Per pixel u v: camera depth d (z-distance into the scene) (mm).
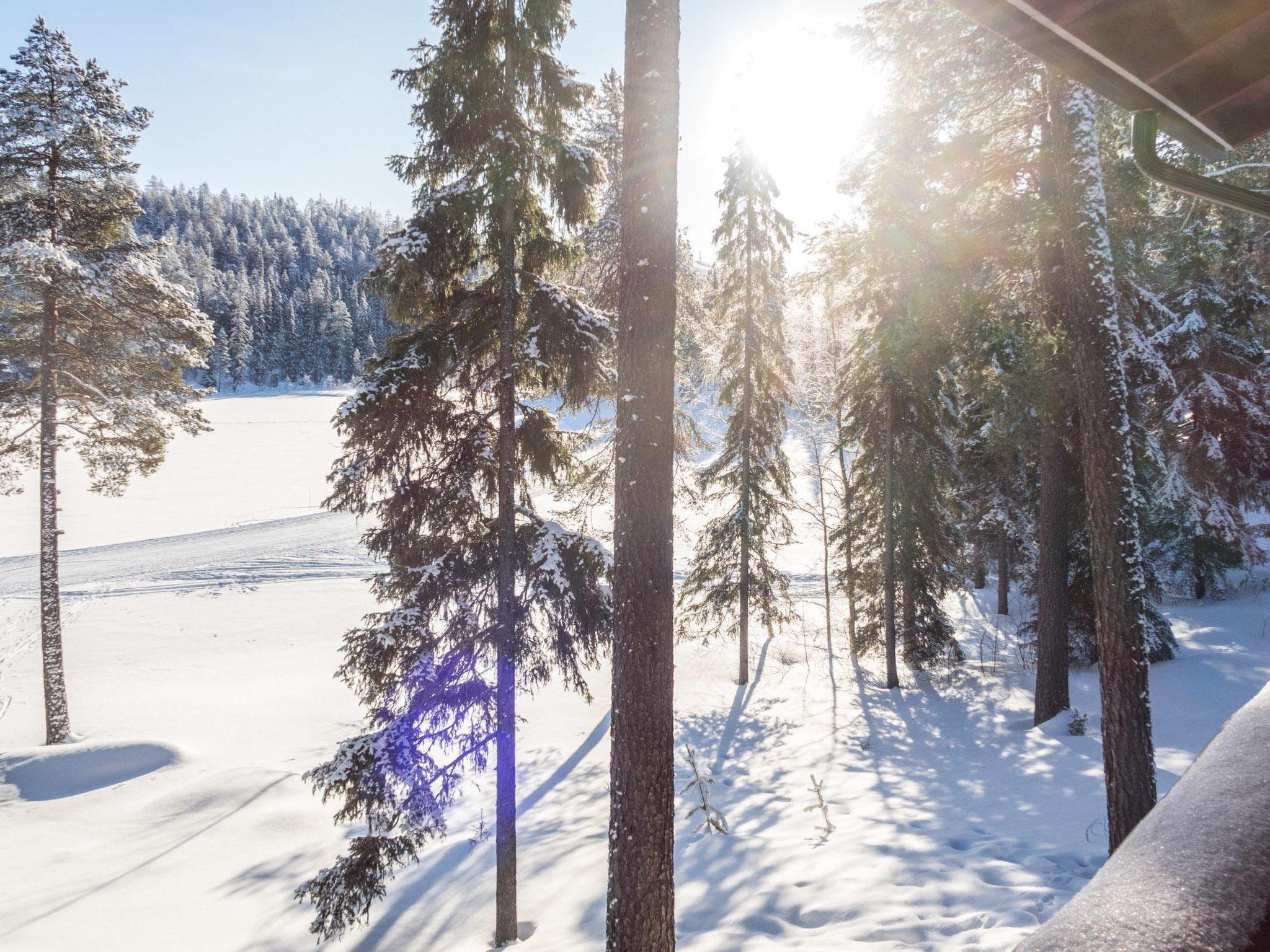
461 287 9328
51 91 15367
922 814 10117
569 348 9242
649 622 4910
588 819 12320
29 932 9758
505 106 8430
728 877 8367
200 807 13594
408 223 8539
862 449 20188
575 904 9117
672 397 5066
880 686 19328
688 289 20406
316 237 171625
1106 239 6555
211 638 24828
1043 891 6625
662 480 4988
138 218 16578
